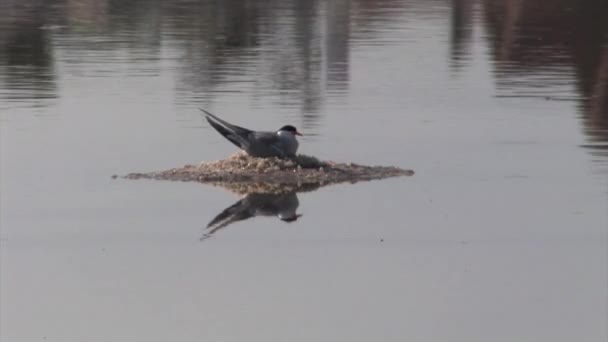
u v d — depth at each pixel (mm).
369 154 18375
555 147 18844
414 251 13719
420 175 17109
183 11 38062
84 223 14812
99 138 19422
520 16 36031
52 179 16859
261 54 28781
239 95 23266
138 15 36875
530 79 25188
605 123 20594
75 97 22984
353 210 15359
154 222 14867
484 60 27875
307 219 14977
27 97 22984
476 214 15141
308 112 21547
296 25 34406
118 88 24000
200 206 15531
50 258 13531
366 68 26672
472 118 21109
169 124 20516
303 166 17266
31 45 30219
